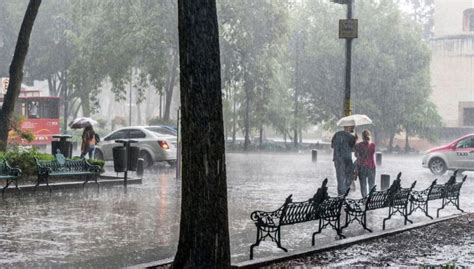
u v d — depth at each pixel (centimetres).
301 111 5144
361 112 4884
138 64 4509
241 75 4556
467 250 980
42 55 5800
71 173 1825
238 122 5150
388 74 4872
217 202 684
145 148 2752
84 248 968
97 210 1383
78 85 4650
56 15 5759
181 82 686
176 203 1523
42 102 4056
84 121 2492
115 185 1952
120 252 942
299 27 5094
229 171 2667
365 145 1725
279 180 2242
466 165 2652
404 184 2214
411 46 4959
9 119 2108
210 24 679
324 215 1048
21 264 845
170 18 4219
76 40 4788
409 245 1024
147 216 1308
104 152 2844
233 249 985
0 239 1026
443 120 5931
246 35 4425
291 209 958
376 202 1185
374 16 4928
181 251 693
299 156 4119
